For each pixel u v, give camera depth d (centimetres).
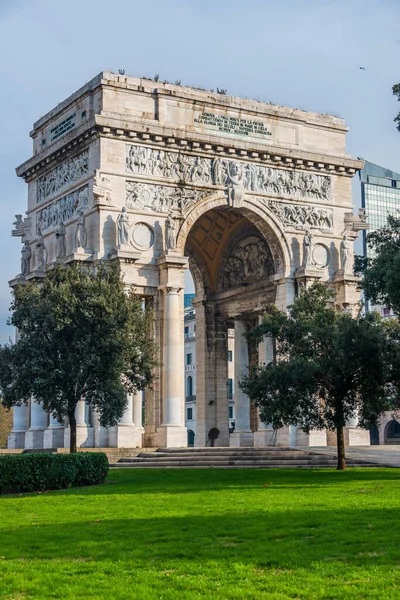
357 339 4425
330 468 4619
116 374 4706
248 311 7125
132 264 5800
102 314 4747
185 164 6203
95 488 3634
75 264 5338
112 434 5600
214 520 2414
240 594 1511
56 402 4725
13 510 2844
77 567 1778
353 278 6600
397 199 15475
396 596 1484
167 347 5841
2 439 11644
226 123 6438
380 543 1978
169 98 6219
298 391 4488
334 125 6956
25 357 4788
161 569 1748
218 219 7081
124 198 5934
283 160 6612
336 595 1500
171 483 3772
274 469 4547
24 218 6944
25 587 1593
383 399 4566
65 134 6231
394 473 4150
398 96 4388
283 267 6531
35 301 4859
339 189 6881
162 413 5856
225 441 7288
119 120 5925
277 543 2022
